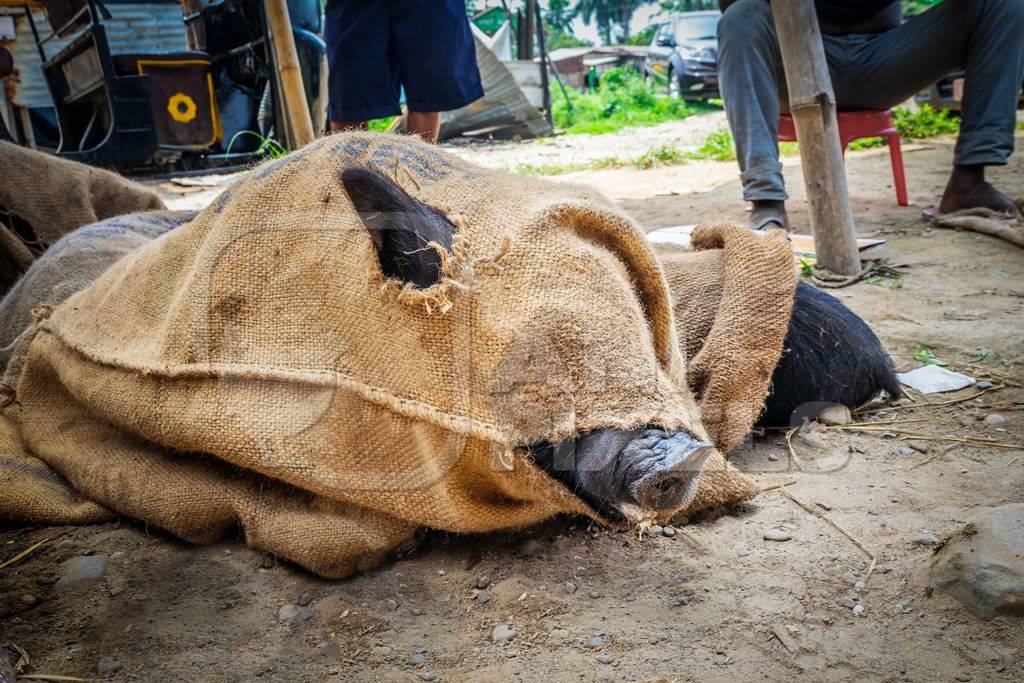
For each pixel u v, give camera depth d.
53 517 3.07
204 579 2.69
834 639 2.25
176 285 2.88
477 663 2.25
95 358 3.00
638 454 2.27
